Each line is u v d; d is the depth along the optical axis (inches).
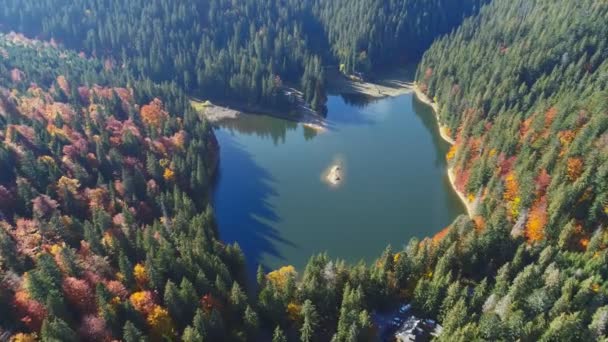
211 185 5639.8
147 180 4901.6
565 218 3690.9
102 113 5659.5
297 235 4793.3
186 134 5753.0
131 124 5644.7
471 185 4997.5
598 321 2632.9
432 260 3531.0
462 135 5905.5
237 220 5029.5
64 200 4079.7
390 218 5029.5
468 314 3034.0
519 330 2741.1
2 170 4148.6
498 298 3048.7
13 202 3897.6
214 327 2925.7
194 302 3078.2
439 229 4852.4
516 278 3034.0
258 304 3275.1
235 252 3887.8
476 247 3494.1
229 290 3412.9
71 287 2997.0
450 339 2679.6
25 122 5044.3
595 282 2974.9
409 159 6171.3
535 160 4453.7
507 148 4827.8
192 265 3371.1
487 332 2758.4
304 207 5226.4
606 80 5246.1
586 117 4547.2
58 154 4628.4
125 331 2687.0
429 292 3164.4
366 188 5531.5
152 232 3850.9
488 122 5733.3
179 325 3056.1
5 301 2775.6
